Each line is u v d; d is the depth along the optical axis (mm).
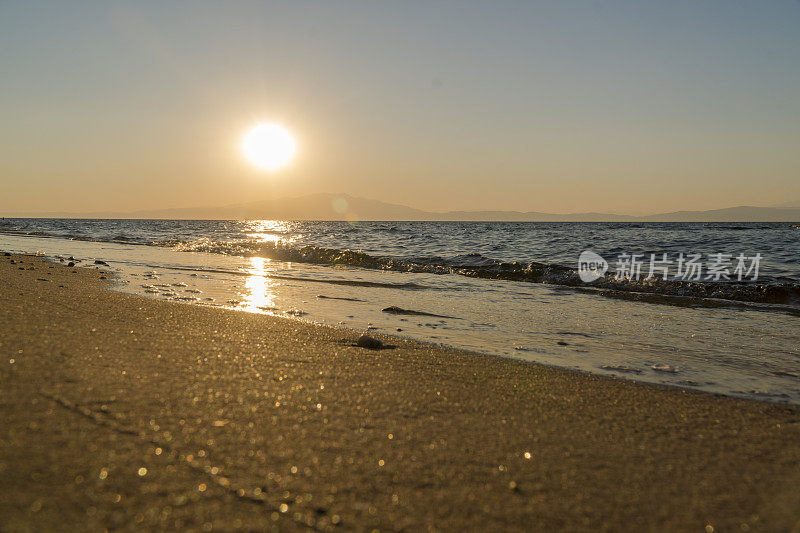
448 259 22250
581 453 3770
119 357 5180
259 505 2686
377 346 7090
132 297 9891
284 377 5066
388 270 19328
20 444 3076
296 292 13242
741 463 3768
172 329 7051
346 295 12953
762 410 5188
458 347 7641
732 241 29094
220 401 4172
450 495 2979
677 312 10992
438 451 3592
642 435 4266
